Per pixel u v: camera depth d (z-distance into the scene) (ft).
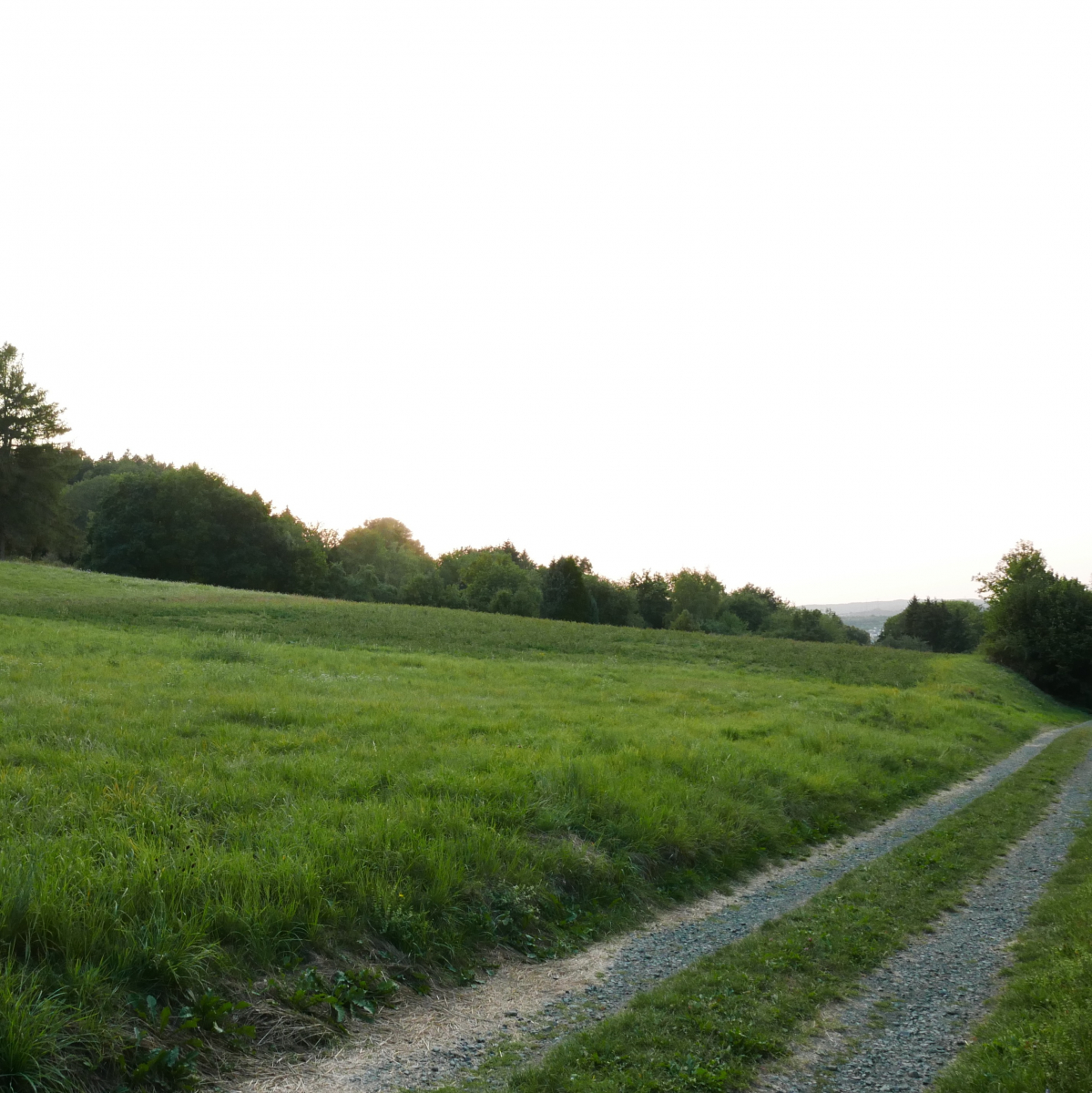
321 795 32.83
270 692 60.59
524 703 70.49
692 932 28.66
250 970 20.16
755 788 46.09
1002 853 41.50
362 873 25.04
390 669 89.61
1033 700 174.29
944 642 441.68
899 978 24.43
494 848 29.14
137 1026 16.99
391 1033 19.49
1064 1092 15.70
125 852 23.76
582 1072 17.74
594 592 369.50
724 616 487.20
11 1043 14.58
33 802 28.02
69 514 243.81
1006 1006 21.68
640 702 81.56
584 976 24.09
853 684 137.18
